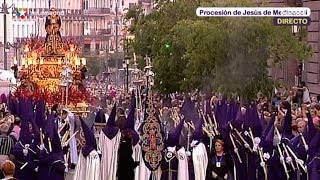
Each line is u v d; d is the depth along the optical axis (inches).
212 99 1898.4
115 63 6574.8
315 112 1583.4
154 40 2783.0
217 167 1316.4
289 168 1302.9
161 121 1491.1
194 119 1519.4
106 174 1378.0
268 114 1617.9
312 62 2682.1
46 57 2950.3
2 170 979.3
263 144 1310.3
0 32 7411.4
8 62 6894.7
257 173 1318.9
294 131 1393.9
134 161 1360.7
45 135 1342.3
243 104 1996.8
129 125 1378.0
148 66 1852.9
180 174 1331.2
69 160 1585.9
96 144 1363.2
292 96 2299.5
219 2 2342.5
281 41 2255.2
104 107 2288.4
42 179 1326.3
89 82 5393.7
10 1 7362.2
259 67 2246.6
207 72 2308.1
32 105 1617.9
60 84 2787.9
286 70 2970.0
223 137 1317.7
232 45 2242.9
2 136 1337.4
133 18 3171.8
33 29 7834.6
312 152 1261.1
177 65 2635.3
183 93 2689.5
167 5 2763.3
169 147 1339.8
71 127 1640.0
